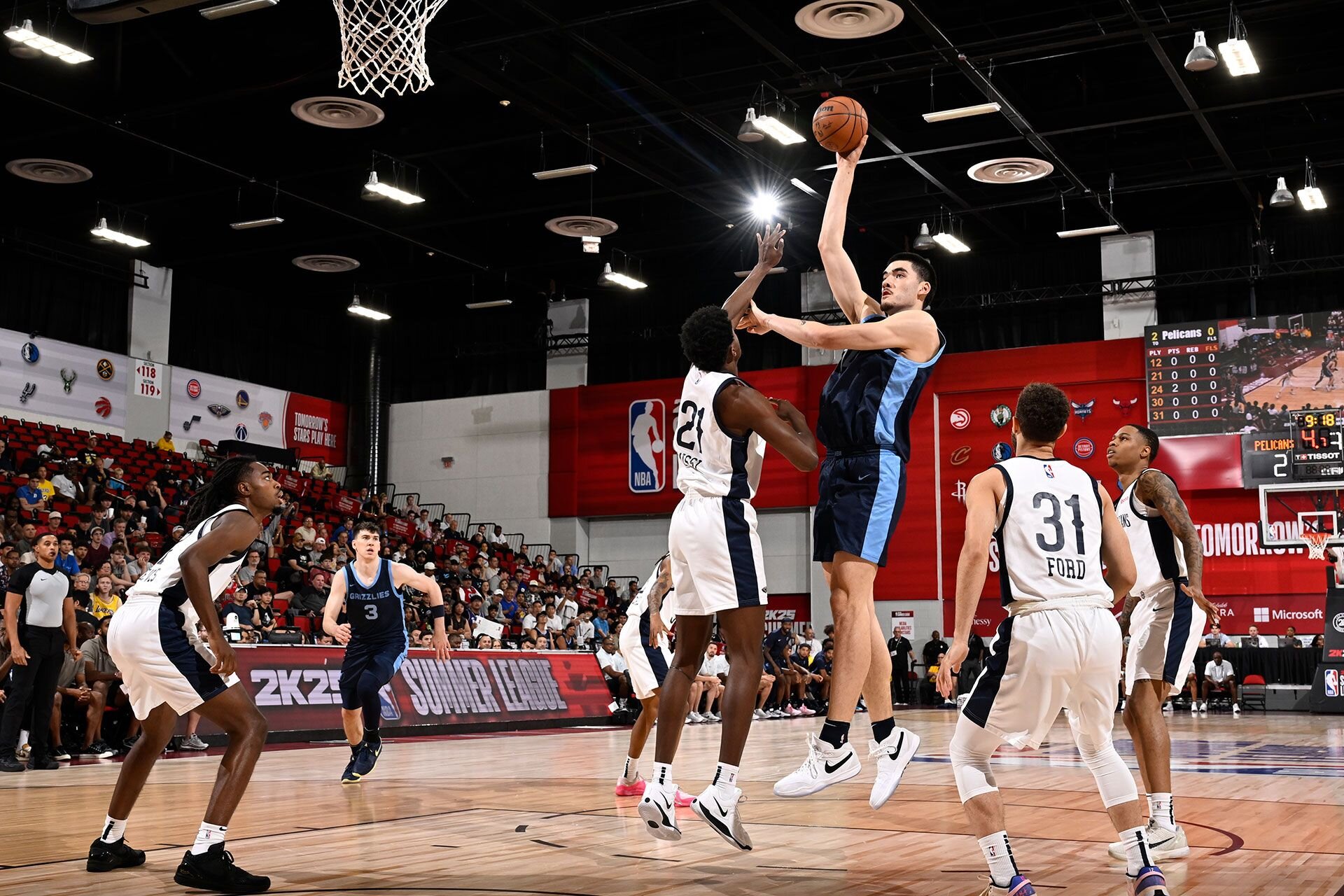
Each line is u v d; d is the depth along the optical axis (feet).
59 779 22.82
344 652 38.14
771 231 13.60
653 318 73.51
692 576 12.36
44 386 59.36
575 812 16.88
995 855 9.87
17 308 59.36
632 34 46.70
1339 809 17.12
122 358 63.31
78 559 39.24
